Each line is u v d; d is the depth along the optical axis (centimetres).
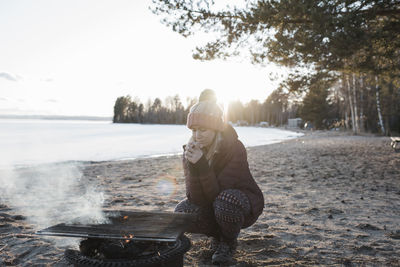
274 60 866
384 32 744
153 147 1945
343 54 727
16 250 272
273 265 234
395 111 3266
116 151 1672
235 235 223
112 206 446
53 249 275
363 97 3578
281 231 323
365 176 742
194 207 218
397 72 948
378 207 434
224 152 216
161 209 423
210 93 224
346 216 386
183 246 165
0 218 372
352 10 710
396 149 1441
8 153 1543
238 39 834
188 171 217
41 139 2791
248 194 220
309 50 767
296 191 562
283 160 1127
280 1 725
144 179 732
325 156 1256
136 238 144
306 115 6009
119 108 15425
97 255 157
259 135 3972
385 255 257
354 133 3372
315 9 674
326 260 246
